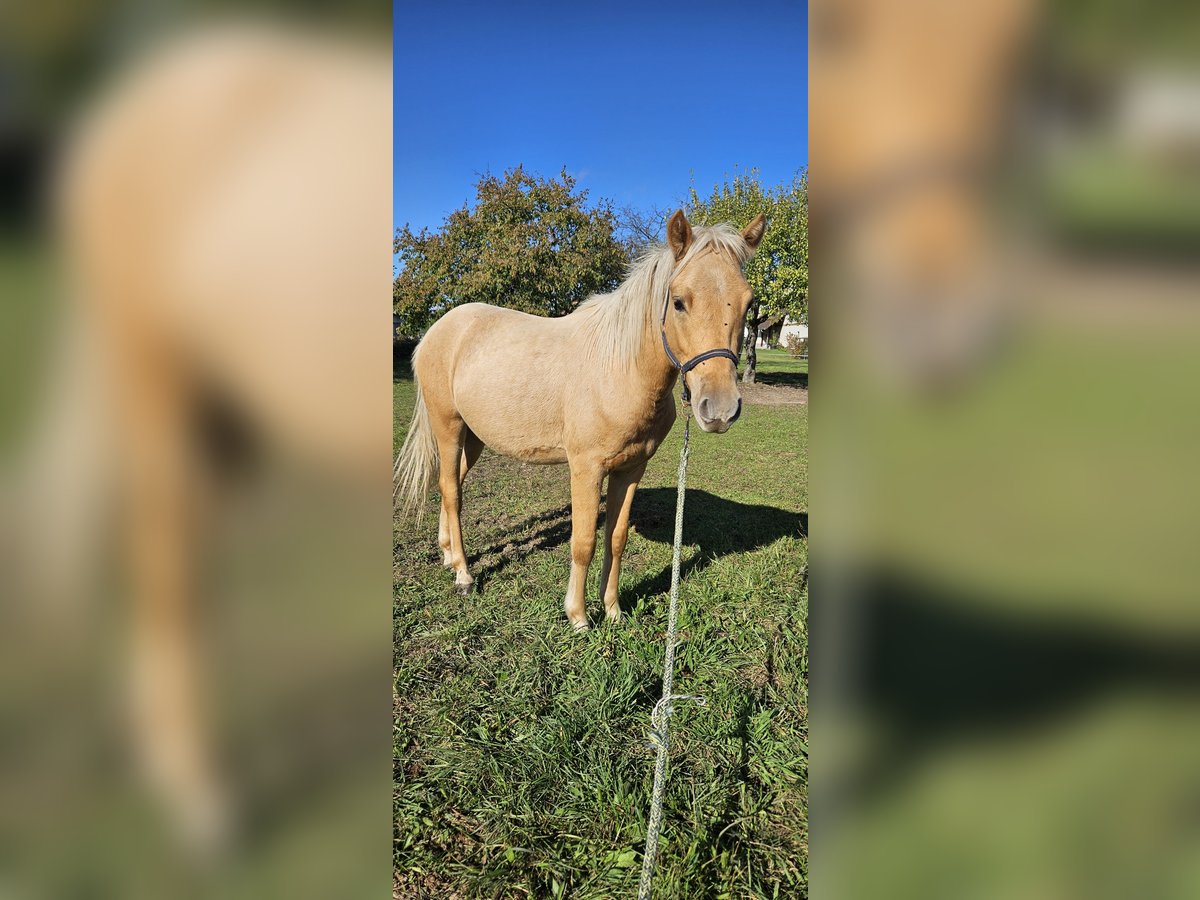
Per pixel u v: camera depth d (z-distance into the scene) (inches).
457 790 83.4
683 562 160.1
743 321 97.7
